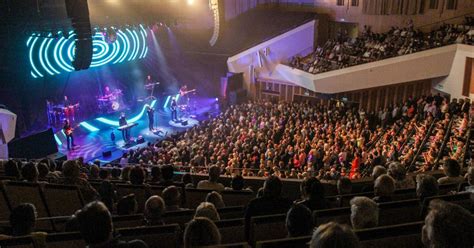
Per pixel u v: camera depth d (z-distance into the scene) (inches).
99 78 1192.2
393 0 1148.5
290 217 131.1
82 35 607.5
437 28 1098.7
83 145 975.6
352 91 1077.1
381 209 168.1
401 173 236.8
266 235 163.0
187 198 272.1
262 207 181.3
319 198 186.5
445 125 719.7
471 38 886.4
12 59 885.2
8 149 723.4
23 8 872.3
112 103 1170.6
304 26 1258.0
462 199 163.0
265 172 562.6
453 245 77.2
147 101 1262.3
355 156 636.7
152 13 1188.5
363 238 120.3
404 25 1154.7
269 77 1280.8
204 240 109.6
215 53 1344.7
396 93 1044.5
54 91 1039.0
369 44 1104.8
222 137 884.0
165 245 159.6
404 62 973.8
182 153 760.3
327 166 637.9
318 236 79.4
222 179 394.6
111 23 1119.6
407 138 717.3
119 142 1004.6
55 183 277.1
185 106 1229.1
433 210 83.0
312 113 997.2
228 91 1274.6
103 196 237.3
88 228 103.8
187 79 1400.1
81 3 596.4
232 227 169.8
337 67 1077.1
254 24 1389.0
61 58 983.6
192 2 1279.5
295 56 1262.3
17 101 911.7
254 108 1087.0
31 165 276.5
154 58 1365.7
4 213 253.8
